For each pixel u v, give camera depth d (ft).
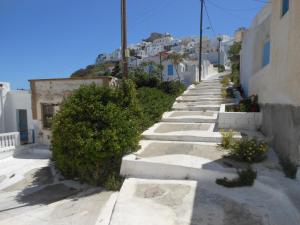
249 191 16.14
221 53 169.58
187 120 34.35
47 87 42.60
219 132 28.09
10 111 51.72
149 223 13.28
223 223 12.85
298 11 16.97
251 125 29.35
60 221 15.72
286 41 19.03
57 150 23.45
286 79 18.98
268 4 28.12
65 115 22.76
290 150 17.84
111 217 14.08
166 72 89.92
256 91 32.55
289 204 13.60
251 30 37.35
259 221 12.77
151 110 34.50
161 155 22.13
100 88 24.75
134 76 52.54
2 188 26.35
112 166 22.41
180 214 13.92
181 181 18.40
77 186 23.02
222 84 58.95
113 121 22.16
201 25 76.69
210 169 18.30
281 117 20.17
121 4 37.40
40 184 25.91
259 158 19.71
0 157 37.91
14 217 17.46
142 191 17.11
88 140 20.88
